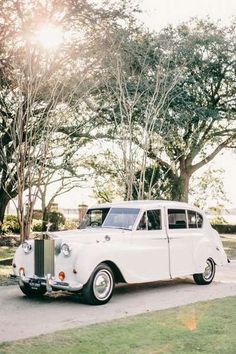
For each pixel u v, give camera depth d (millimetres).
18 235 25812
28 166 13820
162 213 9844
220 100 26672
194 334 5715
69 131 21500
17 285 10516
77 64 18609
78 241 8539
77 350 5082
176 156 24828
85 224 10180
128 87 18984
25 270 8836
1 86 18188
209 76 24312
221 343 5293
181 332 5816
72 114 20812
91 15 19422
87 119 22156
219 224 37438
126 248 8820
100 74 18875
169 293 9359
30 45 16203
